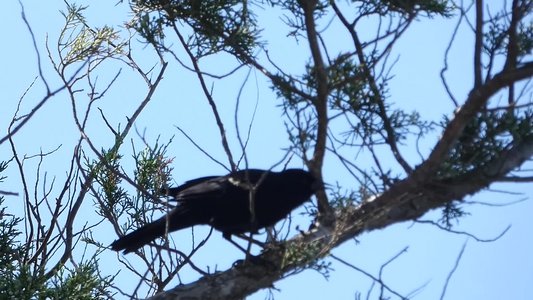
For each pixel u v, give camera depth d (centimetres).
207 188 1152
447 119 1012
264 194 1137
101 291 1138
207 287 982
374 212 946
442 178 994
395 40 931
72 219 1182
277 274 974
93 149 1077
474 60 951
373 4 1066
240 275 980
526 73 903
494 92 923
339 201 962
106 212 1187
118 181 1308
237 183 1023
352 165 943
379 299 898
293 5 1098
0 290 1145
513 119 1009
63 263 1170
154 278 1138
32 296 1141
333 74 988
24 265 1159
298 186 1152
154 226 1152
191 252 1139
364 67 980
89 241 1264
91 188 1196
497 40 1045
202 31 1148
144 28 1140
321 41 972
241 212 1144
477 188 1012
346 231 933
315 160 964
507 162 1025
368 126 998
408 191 981
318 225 990
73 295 1137
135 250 1150
